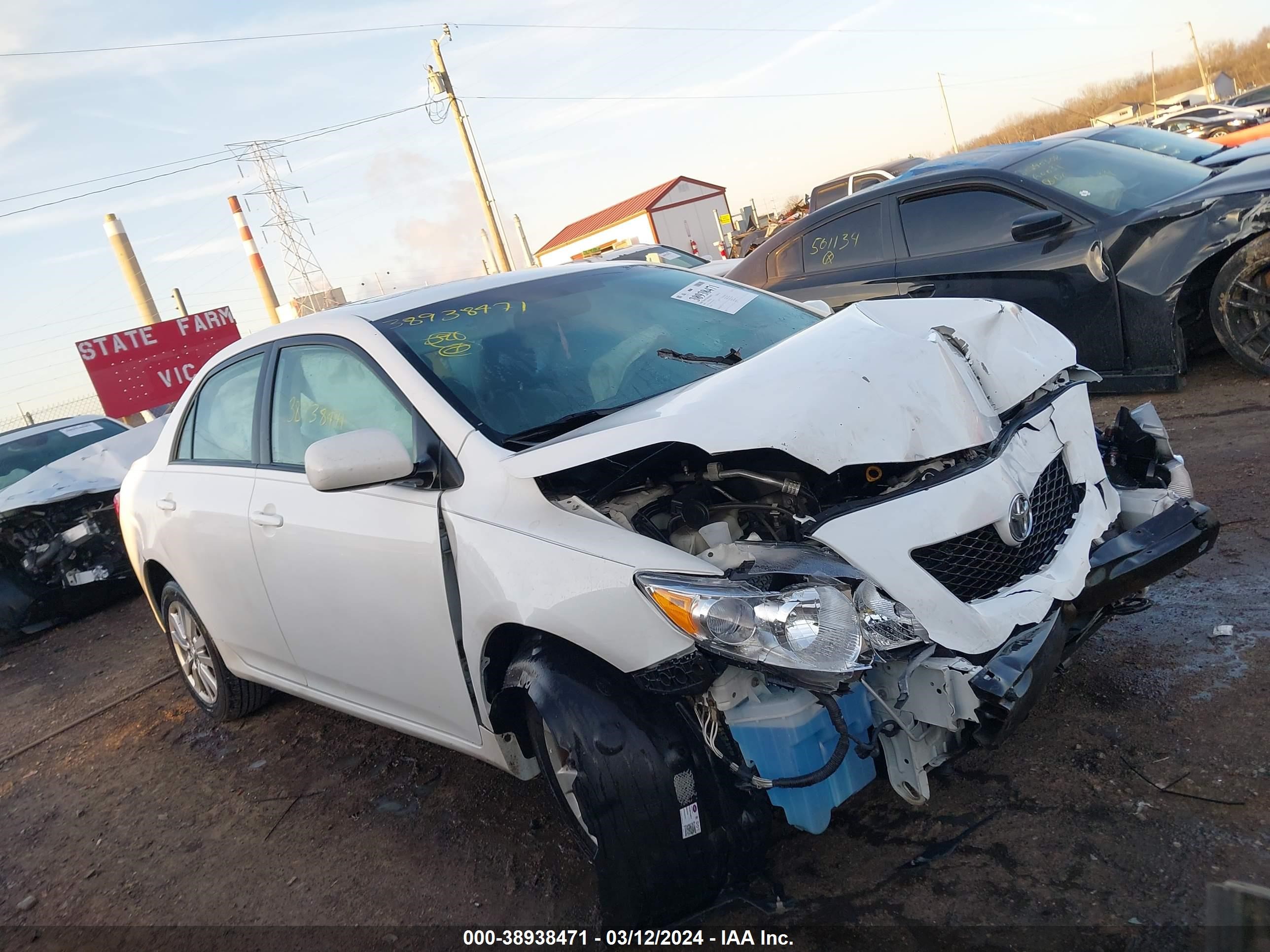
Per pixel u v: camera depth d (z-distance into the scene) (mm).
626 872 2244
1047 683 2207
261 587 3514
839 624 2053
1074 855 2293
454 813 3311
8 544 7020
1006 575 2385
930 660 2150
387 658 3029
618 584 2225
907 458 2322
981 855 2377
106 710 5324
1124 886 2162
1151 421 3014
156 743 4648
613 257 4230
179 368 16938
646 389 2963
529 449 2525
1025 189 5973
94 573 7348
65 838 3891
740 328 3434
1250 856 2146
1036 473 2508
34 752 4973
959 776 2701
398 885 2969
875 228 6762
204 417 4059
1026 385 2699
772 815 2342
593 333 3229
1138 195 5730
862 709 2217
